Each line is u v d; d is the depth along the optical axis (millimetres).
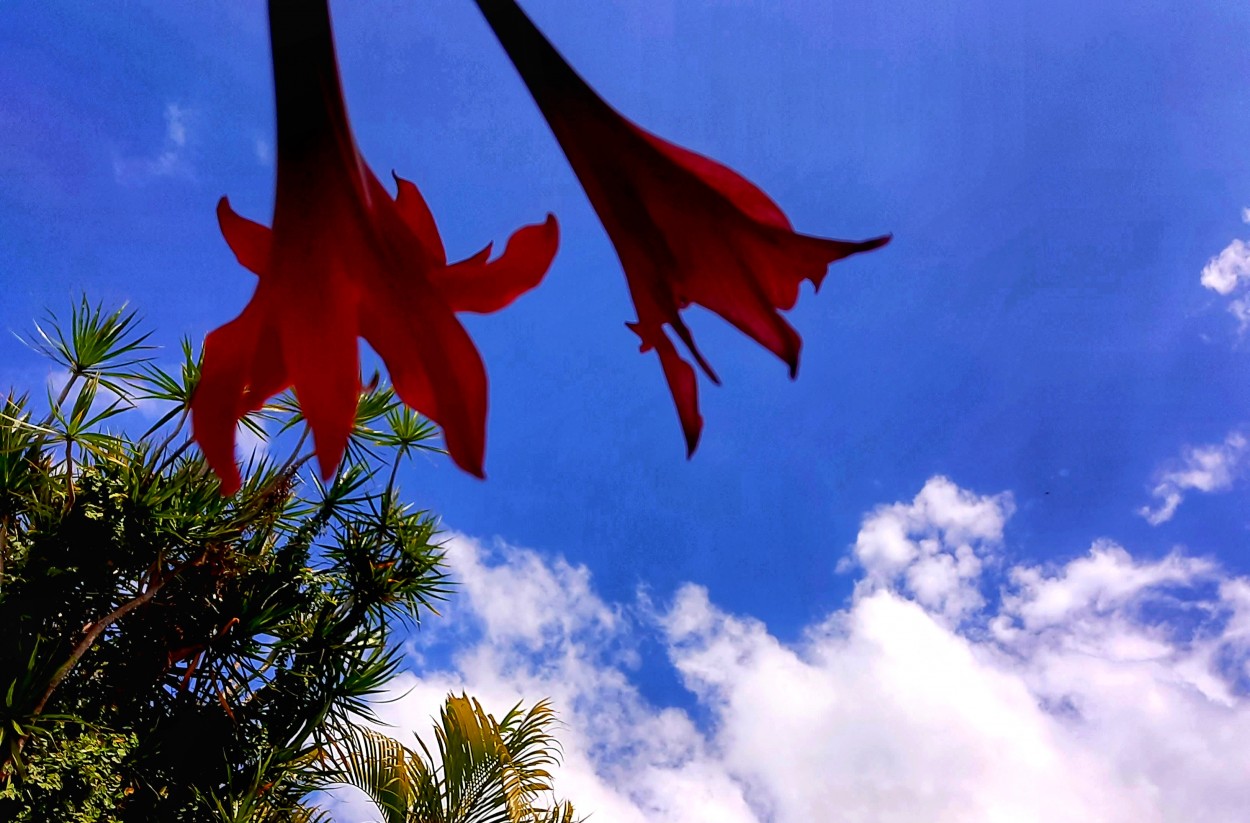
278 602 5504
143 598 4777
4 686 4406
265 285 348
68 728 4707
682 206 344
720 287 332
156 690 5223
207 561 5199
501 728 5801
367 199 345
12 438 4539
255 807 5211
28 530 4871
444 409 307
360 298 335
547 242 388
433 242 393
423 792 5492
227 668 5332
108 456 4914
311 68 343
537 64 359
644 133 359
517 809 5477
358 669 5629
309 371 332
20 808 4203
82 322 4586
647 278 342
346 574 5855
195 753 5266
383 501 5840
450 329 322
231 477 332
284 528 5629
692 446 320
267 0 345
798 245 324
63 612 4879
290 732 5531
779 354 317
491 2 363
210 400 341
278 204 344
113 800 4762
